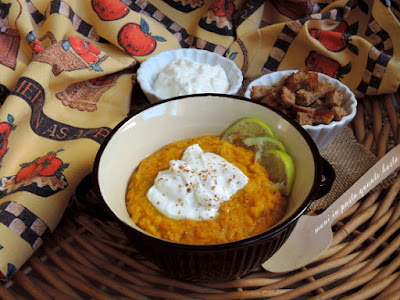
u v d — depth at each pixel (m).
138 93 0.30
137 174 0.19
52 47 0.27
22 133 0.24
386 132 0.26
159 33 0.31
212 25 0.32
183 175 0.18
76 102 0.27
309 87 0.25
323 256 0.20
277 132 0.20
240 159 0.20
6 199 0.21
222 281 0.19
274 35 0.30
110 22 0.30
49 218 0.20
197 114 0.21
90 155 0.23
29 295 0.19
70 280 0.19
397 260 0.19
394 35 0.29
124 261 0.20
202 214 0.17
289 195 0.18
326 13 0.30
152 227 0.17
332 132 0.24
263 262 0.17
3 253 0.19
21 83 0.25
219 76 0.29
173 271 0.17
